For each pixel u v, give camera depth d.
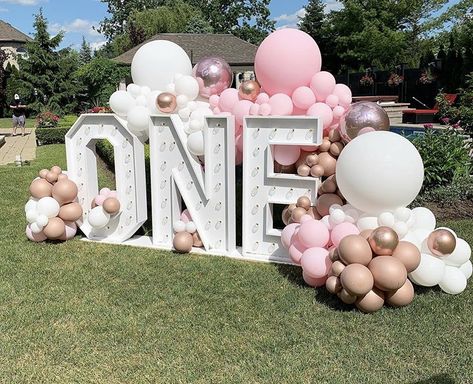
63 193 5.36
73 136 5.63
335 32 29.55
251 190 4.82
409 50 29.31
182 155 5.09
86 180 5.62
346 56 28.70
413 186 3.83
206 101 5.54
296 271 4.49
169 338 3.32
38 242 5.50
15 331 3.45
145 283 4.29
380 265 3.44
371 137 3.90
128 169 5.39
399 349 3.11
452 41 20.27
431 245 3.79
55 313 3.71
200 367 2.96
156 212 5.35
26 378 2.89
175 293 4.05
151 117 5.13
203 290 4.11
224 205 4.98
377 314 3.57
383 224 3.81
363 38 26.92
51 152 13.88
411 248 3.60
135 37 37.69
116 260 4.89
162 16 41.75
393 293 3.60
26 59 28.00
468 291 3.96
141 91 5.47
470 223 5.75
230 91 5.10
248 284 4.20
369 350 3.10
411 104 19.98
